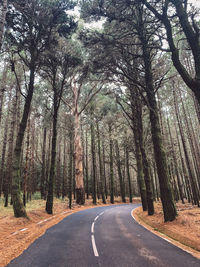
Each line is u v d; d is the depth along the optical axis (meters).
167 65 12.55
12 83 18.75
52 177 14.76
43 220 11.32
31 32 11.42
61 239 7.10
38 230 8.37
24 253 5.43
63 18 11.17
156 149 10.53
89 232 8.44
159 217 11.20
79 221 11.63
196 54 6.48
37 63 12.91
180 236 6.95
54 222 10.98
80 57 15.55
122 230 8.95
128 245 6.32
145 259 4.95
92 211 17.56
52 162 14.93
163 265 4.53
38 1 10.62
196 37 6.56
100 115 27.75
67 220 11.95
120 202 31.86
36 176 34.50
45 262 4.73
